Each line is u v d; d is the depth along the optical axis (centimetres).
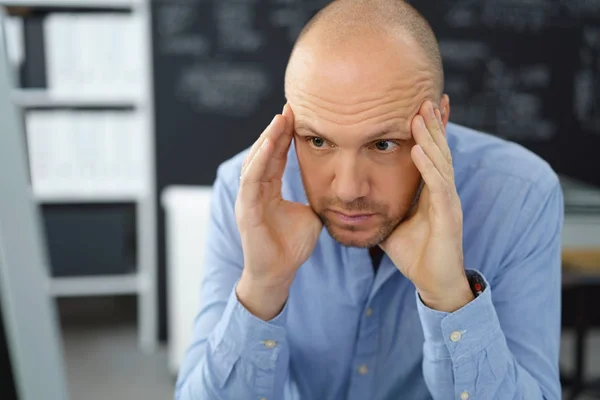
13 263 75
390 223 92
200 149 357
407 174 90
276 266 97
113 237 350
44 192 335
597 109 372
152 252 349
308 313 116
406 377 117
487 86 366
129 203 356
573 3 364
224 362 100
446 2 358
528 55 365
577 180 376
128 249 365
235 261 116
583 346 284
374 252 116
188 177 358
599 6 364
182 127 355
